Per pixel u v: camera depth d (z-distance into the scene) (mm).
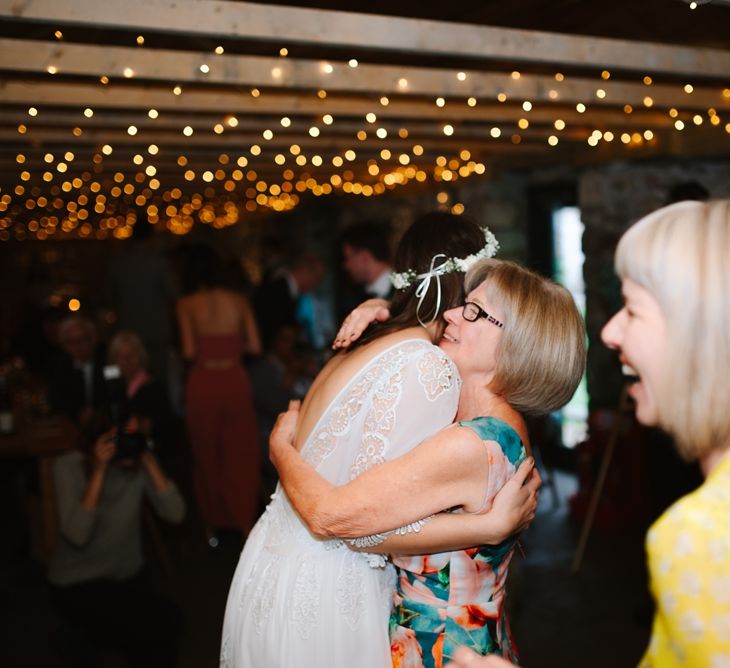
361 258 4480
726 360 957
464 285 1884
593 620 4012
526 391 1789
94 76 3289
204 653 3842
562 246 6742
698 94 4184
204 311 5332
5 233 9539
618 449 5320
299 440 1879
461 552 1740
